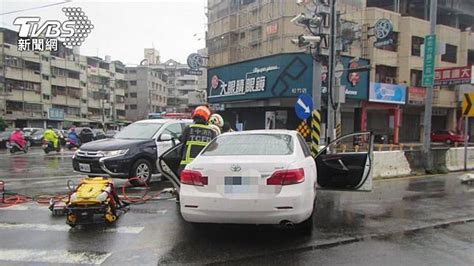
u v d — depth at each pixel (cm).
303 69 2622
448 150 1405
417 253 487
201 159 531
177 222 627
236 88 3158
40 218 650
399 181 1140
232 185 486
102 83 7088
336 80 1318
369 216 680
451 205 780
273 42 3067
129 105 8212
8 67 5078
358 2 3123
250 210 479
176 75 9775
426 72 1333
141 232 571
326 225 617
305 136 1475
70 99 6188
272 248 504
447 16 4103
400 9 3662
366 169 732
